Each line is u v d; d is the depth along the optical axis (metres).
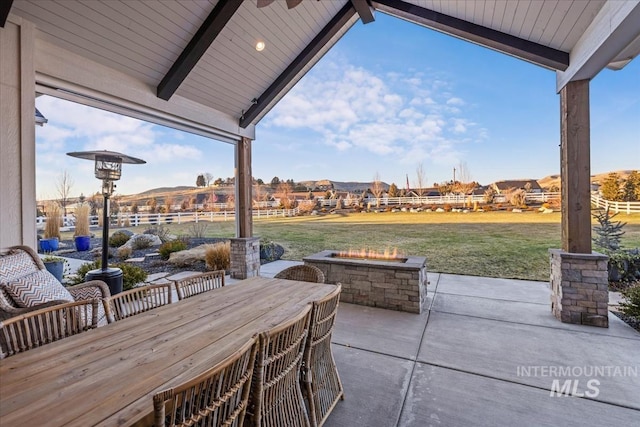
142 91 3.89
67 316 1.66
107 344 1.37
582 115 3.36
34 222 2.79
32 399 0.95
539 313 3.73
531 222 6.89
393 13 4.26
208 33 3.60
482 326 3.37
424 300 4.16
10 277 2.22
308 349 1.68
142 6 3.17
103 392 0.99
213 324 1.61
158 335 1.47
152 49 3.62
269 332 1.21
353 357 2.71
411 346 2.91
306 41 4.78
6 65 2.63
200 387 0.89
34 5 2.71
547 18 3.06
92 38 3.18
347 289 4.28
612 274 4.77
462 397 2.12
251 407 1.34
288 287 2.39
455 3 3.56
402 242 8.12
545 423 1.85
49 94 3.12
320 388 1.86
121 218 7.55
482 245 7.06
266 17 4.05
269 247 8.01
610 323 3.38
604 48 2.67
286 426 1.49
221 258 6.37
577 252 3.42
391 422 1.88
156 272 6.25
